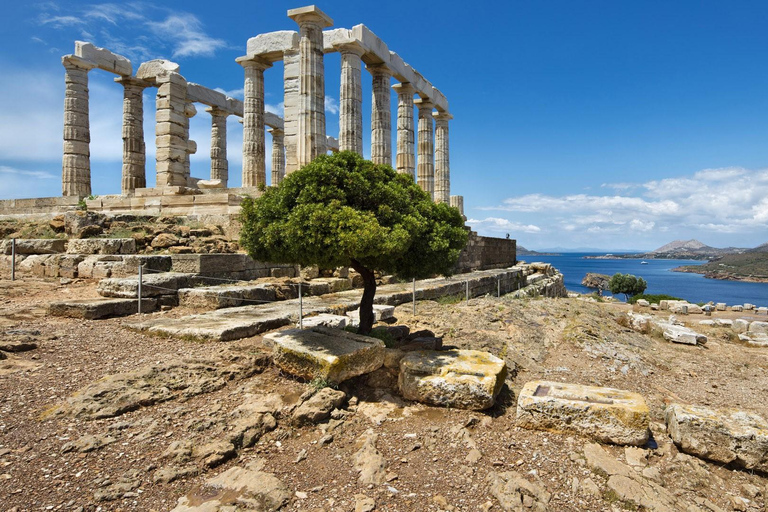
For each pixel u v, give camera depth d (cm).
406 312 1353
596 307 1688
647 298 4172
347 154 815
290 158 2120
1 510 388
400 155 2600
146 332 884
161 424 554
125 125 2564
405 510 454
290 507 446
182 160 2441
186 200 2017
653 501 484
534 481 518
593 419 617
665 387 970
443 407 684
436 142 3195
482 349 971
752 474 586
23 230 1788
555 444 605
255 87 2353
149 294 1112
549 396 661
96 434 516
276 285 1330
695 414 630
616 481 511
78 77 2450
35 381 631
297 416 593
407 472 521
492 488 491
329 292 1502
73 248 1510
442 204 947
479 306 1436
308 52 1897
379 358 761
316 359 684
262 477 477
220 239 1652
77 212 1708
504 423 663
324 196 754
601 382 927
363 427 619
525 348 1065
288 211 772
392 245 702
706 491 543
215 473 486
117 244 1485
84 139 2491
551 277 3612
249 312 1069
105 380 625
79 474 450
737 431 593
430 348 924
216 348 801
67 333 855
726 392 961
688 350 1335
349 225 699
